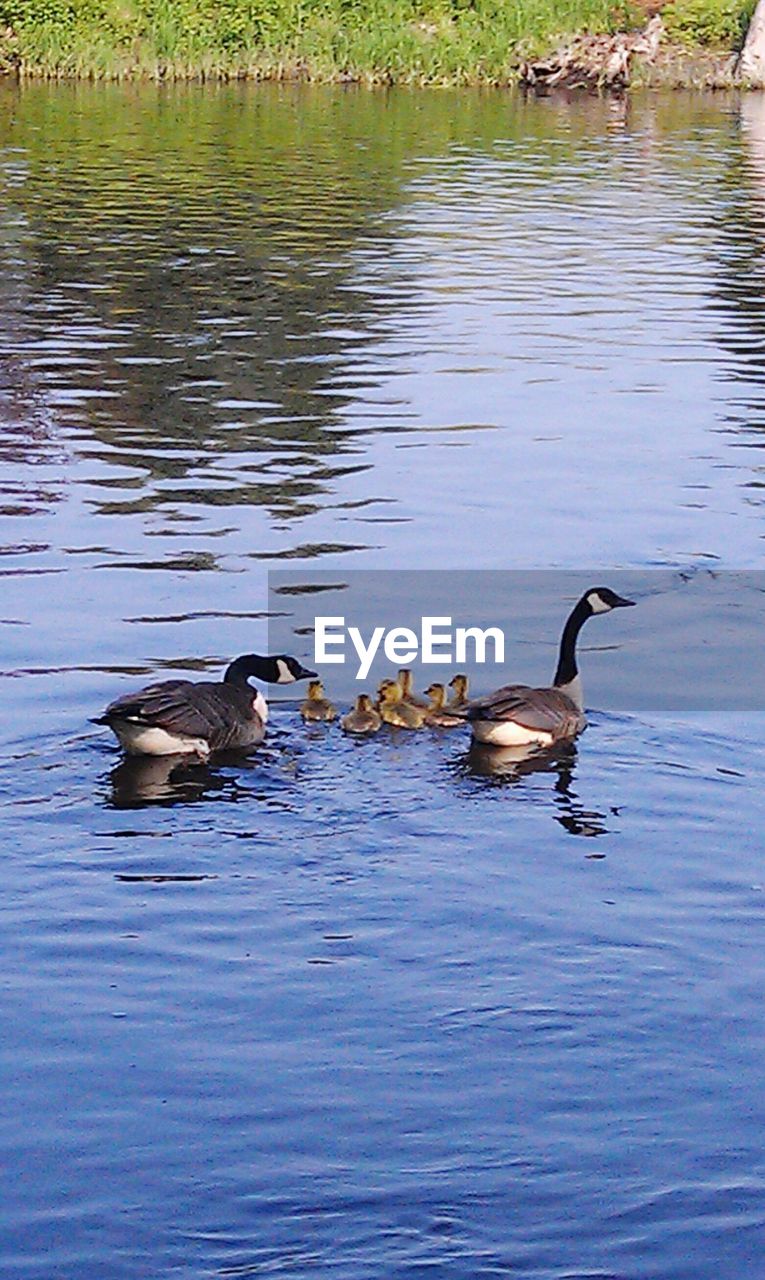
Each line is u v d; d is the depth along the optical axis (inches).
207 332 1019.9
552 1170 300.4
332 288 1152.2
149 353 966.4
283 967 363.6
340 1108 316.5
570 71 2465.6
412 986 357.4
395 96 2336.4
